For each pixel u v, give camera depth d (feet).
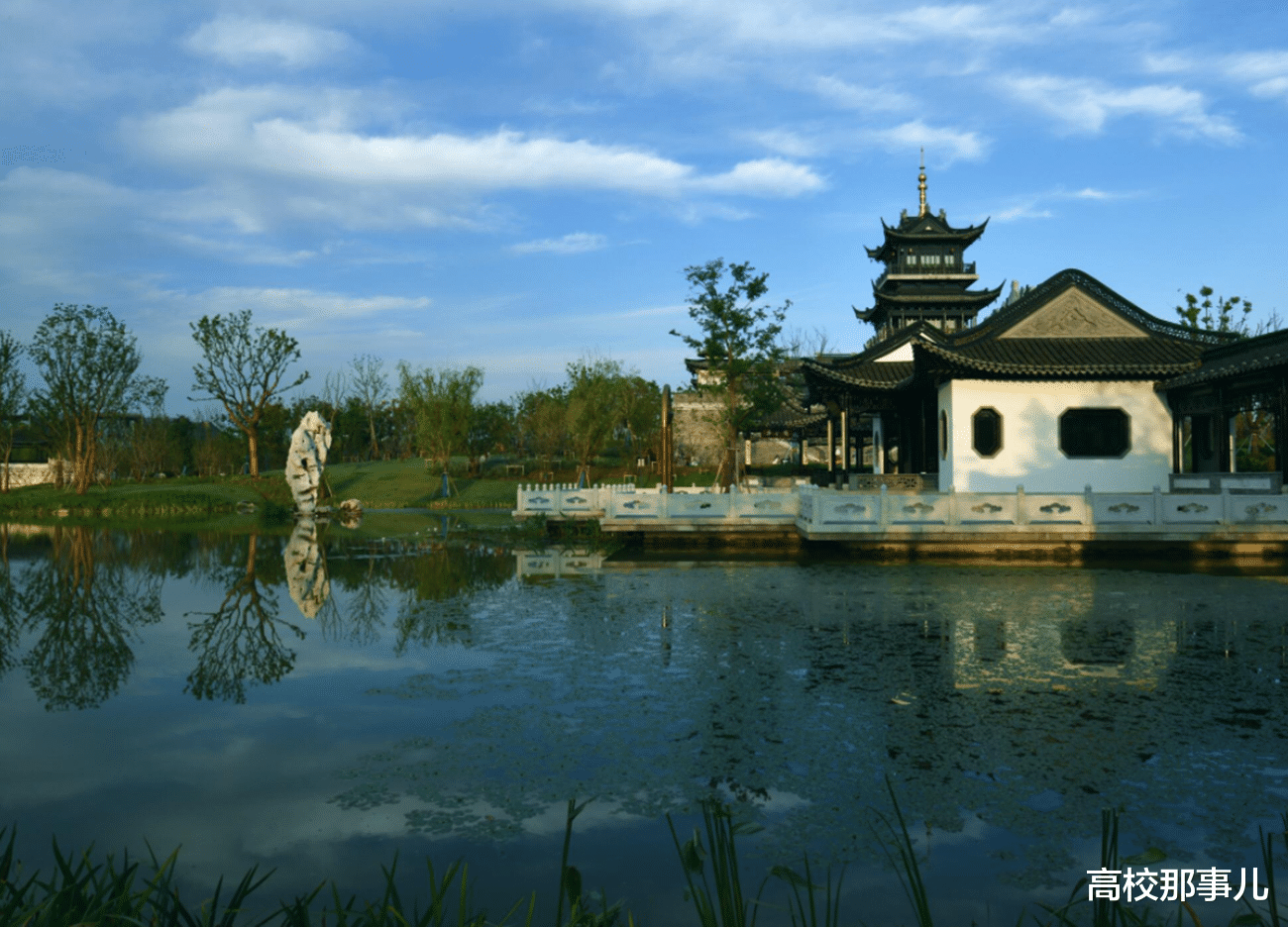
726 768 21.49
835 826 18.12
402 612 44.11
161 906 10.66
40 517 131.95
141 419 228.84
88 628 41.16
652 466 197.16
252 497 160.76
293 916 10.65
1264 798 19.40
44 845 17.49
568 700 27.55
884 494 67.36
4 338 181.98
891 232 170.81
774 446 201.67
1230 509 64.23
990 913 14.61
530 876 16.06
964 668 31.40
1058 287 81.15
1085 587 51.01
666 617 41.81
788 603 45.62
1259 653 33.50
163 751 23.31
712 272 113.50
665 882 15.78
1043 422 76.89
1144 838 17.47
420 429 168.04
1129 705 26.55
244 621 42.47
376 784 20.63
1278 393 66.69
